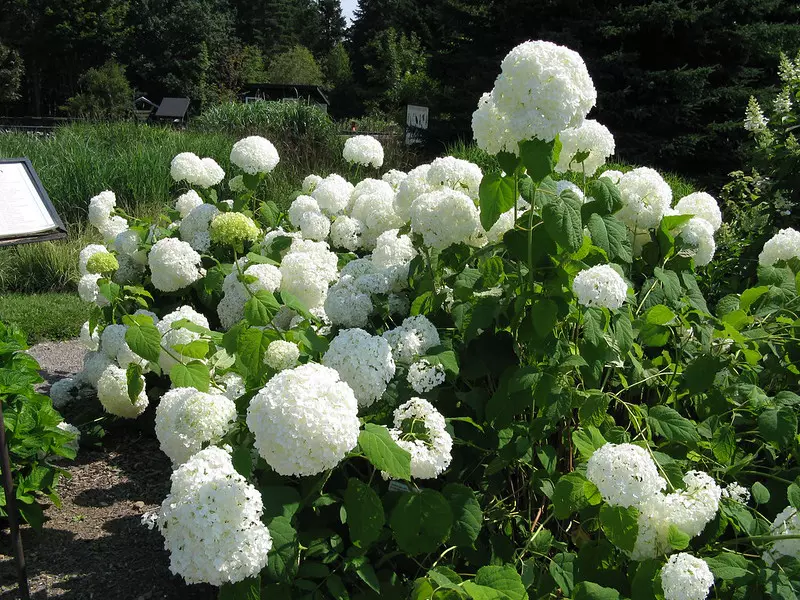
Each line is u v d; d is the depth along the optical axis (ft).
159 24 160.66
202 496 5.81
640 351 8.87
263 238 14.17
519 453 7.68
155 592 9.28
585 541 7.80
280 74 167.84
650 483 6.36
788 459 8.56
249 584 6.05
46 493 10.81
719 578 6.99
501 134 7.57
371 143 15.60
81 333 14.75
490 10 55.93
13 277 28.19
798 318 9.27
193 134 43.57
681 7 51.67
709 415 8.51
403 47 134.41
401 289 10.29
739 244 16.12
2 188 10.05
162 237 14.83
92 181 33.04
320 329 9.95
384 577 7.20
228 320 11.76
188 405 7.41
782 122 18.61
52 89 154.30
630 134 50.39
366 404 7.52
